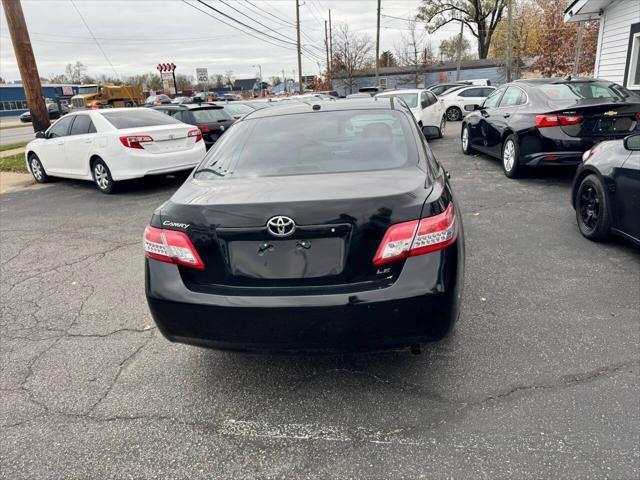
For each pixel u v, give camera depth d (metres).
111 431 2.53
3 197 9.08
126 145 8.14
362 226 2.32
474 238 5.17
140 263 5.04
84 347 3.40
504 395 2.61
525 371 2.81
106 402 2.77
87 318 3.84
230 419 2.58
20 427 2.60
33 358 3.29
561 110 6.57
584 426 2.35
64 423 2.61
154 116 9.06
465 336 3.22
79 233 6.27
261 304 2.37
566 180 7.59
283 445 2.37
